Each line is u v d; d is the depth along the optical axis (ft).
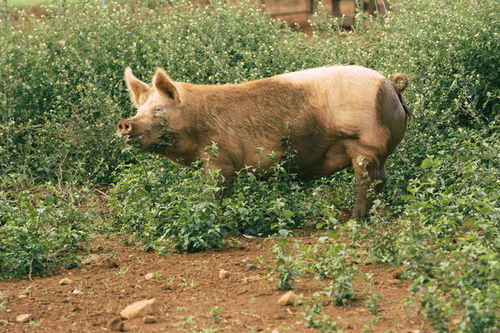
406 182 60.18
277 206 50.90
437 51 74.90
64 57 81.87
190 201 51.60
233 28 83.97
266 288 41.70
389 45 79.82
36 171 73.72
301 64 79.61
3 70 79.00
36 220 51.96
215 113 55.52
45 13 112.88
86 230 55.88
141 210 55.01
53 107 78.48
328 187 60.29
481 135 67.92
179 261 48.44
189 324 36.99
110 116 73.77
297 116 55.42
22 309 40.75
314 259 44.42
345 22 115.44
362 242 47.21
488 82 76.28
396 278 42.14
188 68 79.10
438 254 39.04
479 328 32.63
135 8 94.53
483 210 46.83
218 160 55.52
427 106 71.31
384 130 54.54
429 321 35.37
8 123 75.20
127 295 42.57
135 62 81.35
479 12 79.30
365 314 37.09
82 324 38.29
